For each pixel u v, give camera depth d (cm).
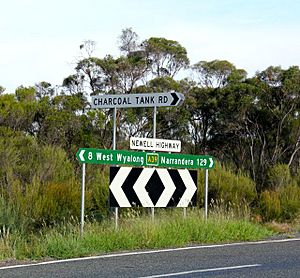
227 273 983
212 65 4719
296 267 1040
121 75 4284
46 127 3706
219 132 4291
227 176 1955
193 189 1524
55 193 1631
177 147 1527
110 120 3891
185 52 4712
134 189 1423
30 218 1526
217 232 1388
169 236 1312
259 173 3975
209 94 4338
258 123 4209
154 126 1530
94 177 1962
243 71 4753
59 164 2077
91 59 4272
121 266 1044
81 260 1108
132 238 1266
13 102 3656
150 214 1514
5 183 1755
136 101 1516
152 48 4594
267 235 1498
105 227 1355
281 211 1895
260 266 1048
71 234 1239
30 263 1082
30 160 2102
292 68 4216
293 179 2453
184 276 957
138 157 1428
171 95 1473
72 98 3959
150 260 1105
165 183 1473
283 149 4138
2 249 1169
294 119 4128
